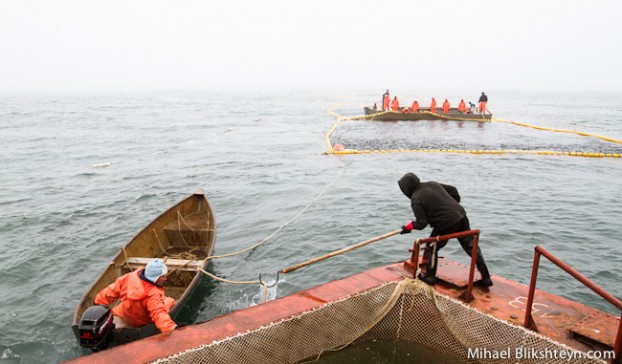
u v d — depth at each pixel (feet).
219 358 11.49
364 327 14.23
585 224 37.50
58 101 310.45
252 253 31.37
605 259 30.12
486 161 68.44
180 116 169.89
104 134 108.06
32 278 27.58
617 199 45.75
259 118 157.69
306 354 13.26
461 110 123.34
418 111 123.44
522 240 33.68
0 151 80.02
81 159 72.79
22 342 20.70
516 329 12.11
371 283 16.02
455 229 14.97
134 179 57.36
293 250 31.89
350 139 92.22
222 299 24.31
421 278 16.21
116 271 23.80
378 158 71.72
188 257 29.12
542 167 63.72
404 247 32.17
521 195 47.47
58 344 20.59
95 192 50.16
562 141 89.20
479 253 15.23
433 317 14.14
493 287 15.78
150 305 15.97
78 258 30.68
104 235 35.32
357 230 36.11
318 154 76.59
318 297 14.87
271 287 25.88
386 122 122.72
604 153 74.79
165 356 11.25
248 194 48.83
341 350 14.02
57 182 55.52
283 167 65.05
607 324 12.73
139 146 88.28
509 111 213.25
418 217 14.84
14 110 197.88
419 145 83.41
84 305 19.56
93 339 15.83
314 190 50.37
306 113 184.14
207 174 60.34
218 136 105.70
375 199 45.83
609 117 171.32
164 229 30.86
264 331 12.22
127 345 11.93
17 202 45.65
